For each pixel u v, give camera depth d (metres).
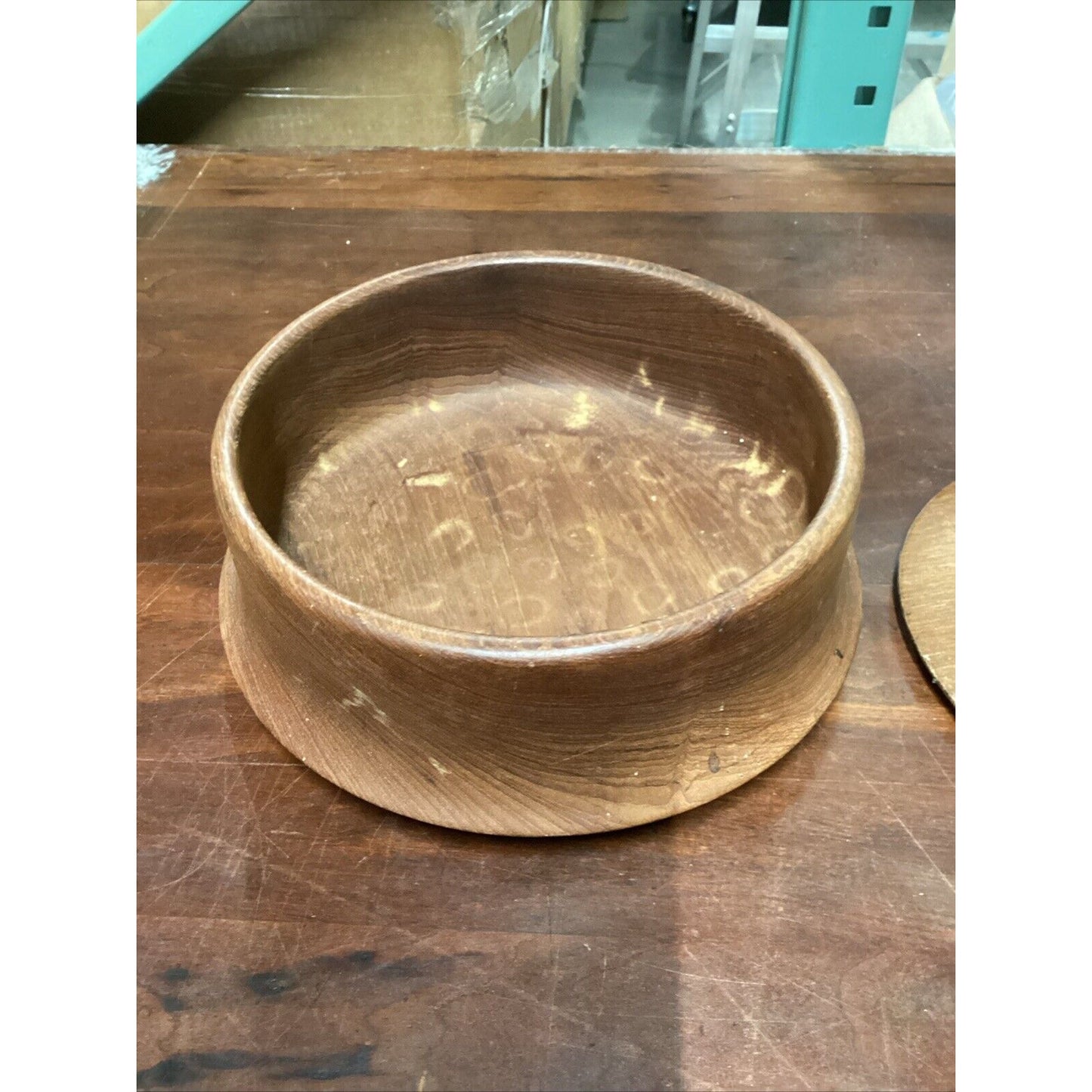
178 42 1.02
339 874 0.48
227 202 0.96
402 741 0.47
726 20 1.66
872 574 0.62
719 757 0.49
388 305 0.66
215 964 0.45
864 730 0.54
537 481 0.66
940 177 0.99
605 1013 0.44
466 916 0.47
